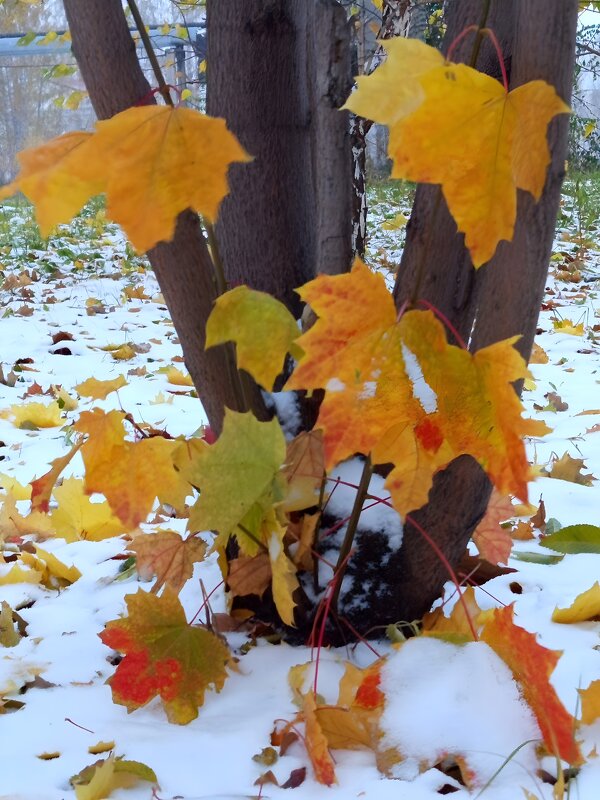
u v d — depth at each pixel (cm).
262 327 78
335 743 80
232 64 104
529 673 76
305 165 110
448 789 73
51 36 380
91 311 348
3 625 105
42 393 232
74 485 134
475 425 71
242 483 80
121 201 58
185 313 98
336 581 91
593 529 116
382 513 99
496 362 68
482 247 62
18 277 411
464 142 60
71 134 60
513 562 124
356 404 70
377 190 696
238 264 108
